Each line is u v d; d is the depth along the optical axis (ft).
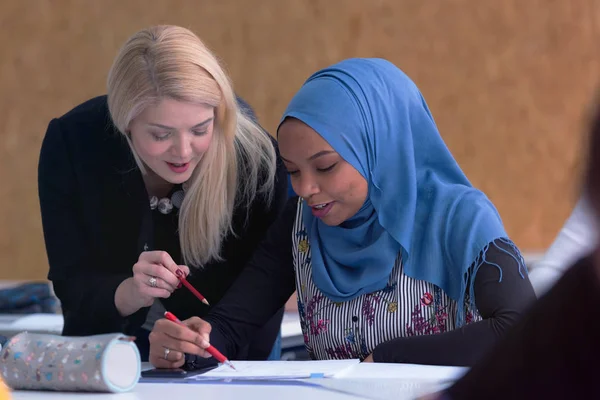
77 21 18.75
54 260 7.62
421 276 6.66
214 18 18.40
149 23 18.51
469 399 2.73
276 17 18.30
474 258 6.34
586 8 18.01
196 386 5.24
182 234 7.56
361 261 6.86
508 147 18.16
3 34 18.94
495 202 18.20
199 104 6.79
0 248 19.21
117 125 7.06
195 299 7.77
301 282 7.25
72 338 5.20
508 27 18.02
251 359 8.00
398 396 4.66
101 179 7.57
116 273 7.69
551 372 2.57
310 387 5.04
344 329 6.91
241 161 7.61
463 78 18.08
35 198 19.11
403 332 6.70
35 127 19.02
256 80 18.40
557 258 6.77
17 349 5.20
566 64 18.06
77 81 18.83
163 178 7.23
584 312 2.53
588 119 2.10
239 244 7.77
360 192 6.70
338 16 18.16
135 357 5.12
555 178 18.10
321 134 6.48
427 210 6.78
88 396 4.95
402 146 6.79
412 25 18.03
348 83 6.68
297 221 7.32
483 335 5.94
